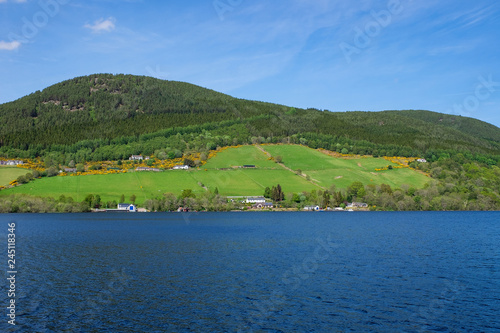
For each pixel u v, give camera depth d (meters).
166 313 45.69
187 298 51.03
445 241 103.19
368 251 86.56
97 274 63.72
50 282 58.66
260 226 149.12
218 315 45.09
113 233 124.62
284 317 44.59
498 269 67.62
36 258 77.81
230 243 100.00
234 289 55.12
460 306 48.34
